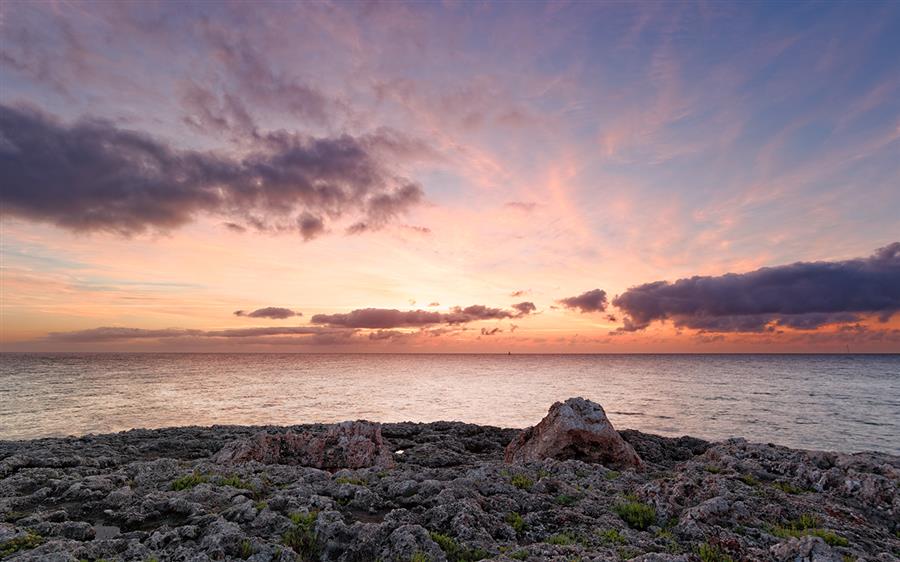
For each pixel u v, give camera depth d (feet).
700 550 38.52
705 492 52.08
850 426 190.49
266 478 59.41
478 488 53.57
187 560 34.17
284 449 80.07
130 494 51.24
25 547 37.04
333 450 81.25
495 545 38.24
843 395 308.81
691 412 224.74
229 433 112.06
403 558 34.99
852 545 40.78
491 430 123.13
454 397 294.46
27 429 169.27
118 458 79.82
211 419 196.95
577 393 318.45
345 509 48.75
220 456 74.95
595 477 61.26
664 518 47.14
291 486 55.26
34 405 230.27
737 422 198.08
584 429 77.87
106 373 505.66
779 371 648.38
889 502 54.08
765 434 174.09
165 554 35.65
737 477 61.31
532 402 269.44
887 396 302.25
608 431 78.33
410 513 43.88
